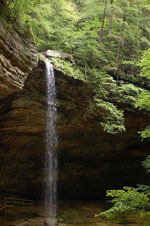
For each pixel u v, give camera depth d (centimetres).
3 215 1116
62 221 1078
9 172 1535
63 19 1466
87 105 1309
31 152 1573
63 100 1280
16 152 1518
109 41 1499
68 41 1354
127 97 1320
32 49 902
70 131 1477
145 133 850
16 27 796
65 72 1173
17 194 1547
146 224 426
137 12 1523
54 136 1473
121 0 1402
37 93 1185
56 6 1409
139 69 1505
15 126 1273
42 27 1193
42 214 1198
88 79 1248
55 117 1304
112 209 409
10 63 768
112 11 1400
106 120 1288
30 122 1277
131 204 407
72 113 1344
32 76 1107
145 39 1541
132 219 1086
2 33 701
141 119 1454
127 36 1573
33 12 1088
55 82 1195
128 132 1559
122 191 442
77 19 1505
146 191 456
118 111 1226
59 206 1451
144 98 769
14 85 792
